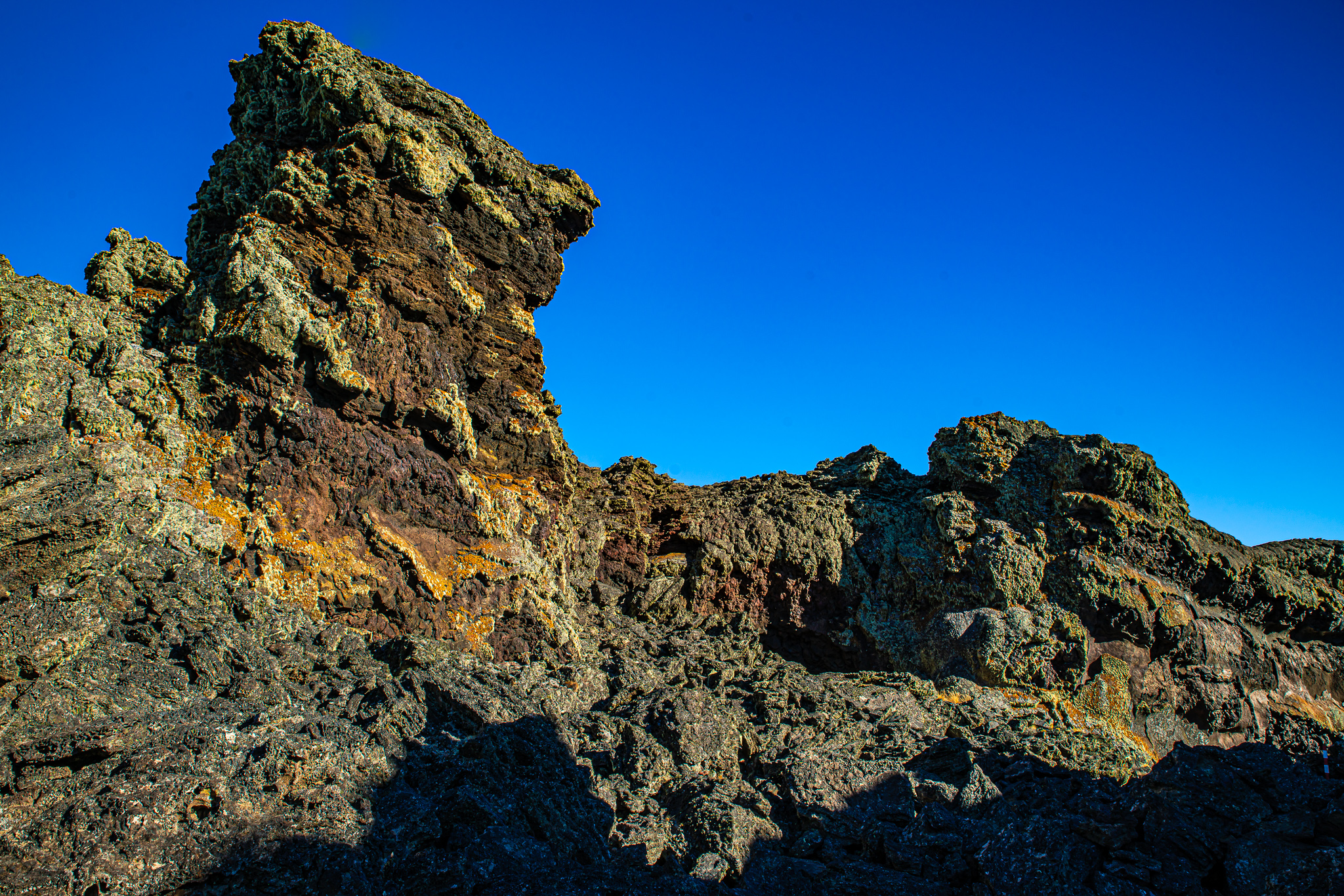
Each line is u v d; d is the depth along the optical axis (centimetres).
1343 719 2784
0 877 881
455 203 2119
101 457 1426
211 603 1411
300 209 1823
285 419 1695
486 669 1728
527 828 1291
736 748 1836
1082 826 1217
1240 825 1125
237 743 1126
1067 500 2678
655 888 1210
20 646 1095
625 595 2686
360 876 1048
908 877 1339
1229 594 2747
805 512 2884
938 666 2523
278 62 2005
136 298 1820
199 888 975
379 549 1775
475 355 2136
